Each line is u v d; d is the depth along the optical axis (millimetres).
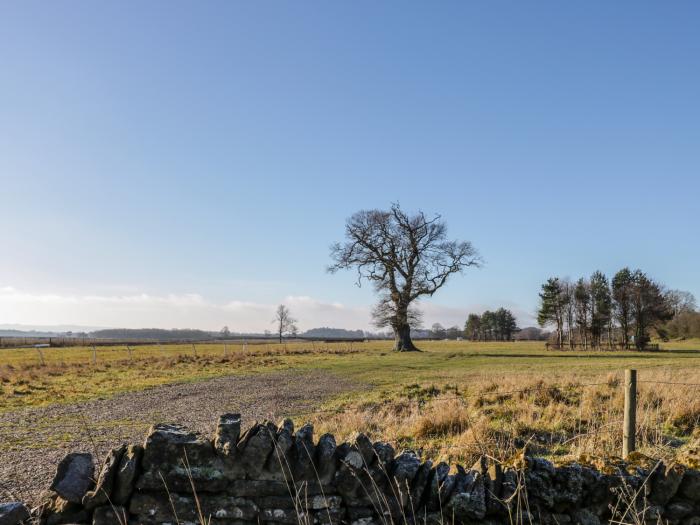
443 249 62406
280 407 16875
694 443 7602
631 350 69688
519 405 12875
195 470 4348
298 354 53906
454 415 10867
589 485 4949
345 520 4492
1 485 7969
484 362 41000
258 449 4418
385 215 63500
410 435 10398
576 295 82812
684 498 5023
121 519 4188
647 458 5449
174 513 4270
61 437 12164
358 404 15750
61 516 4207
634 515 4707
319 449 4590
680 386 14055
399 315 62094
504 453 7973
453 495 4613
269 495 4426
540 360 43594
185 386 24109
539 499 4812
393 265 62219
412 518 4559
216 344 90500
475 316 161250
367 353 56719
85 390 22641
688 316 95938
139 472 4340
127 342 94875
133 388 23375
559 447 9109
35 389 23047
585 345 78812
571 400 13844
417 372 30641
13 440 11766
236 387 23547
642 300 74062
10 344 73125
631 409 7898
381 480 4609
